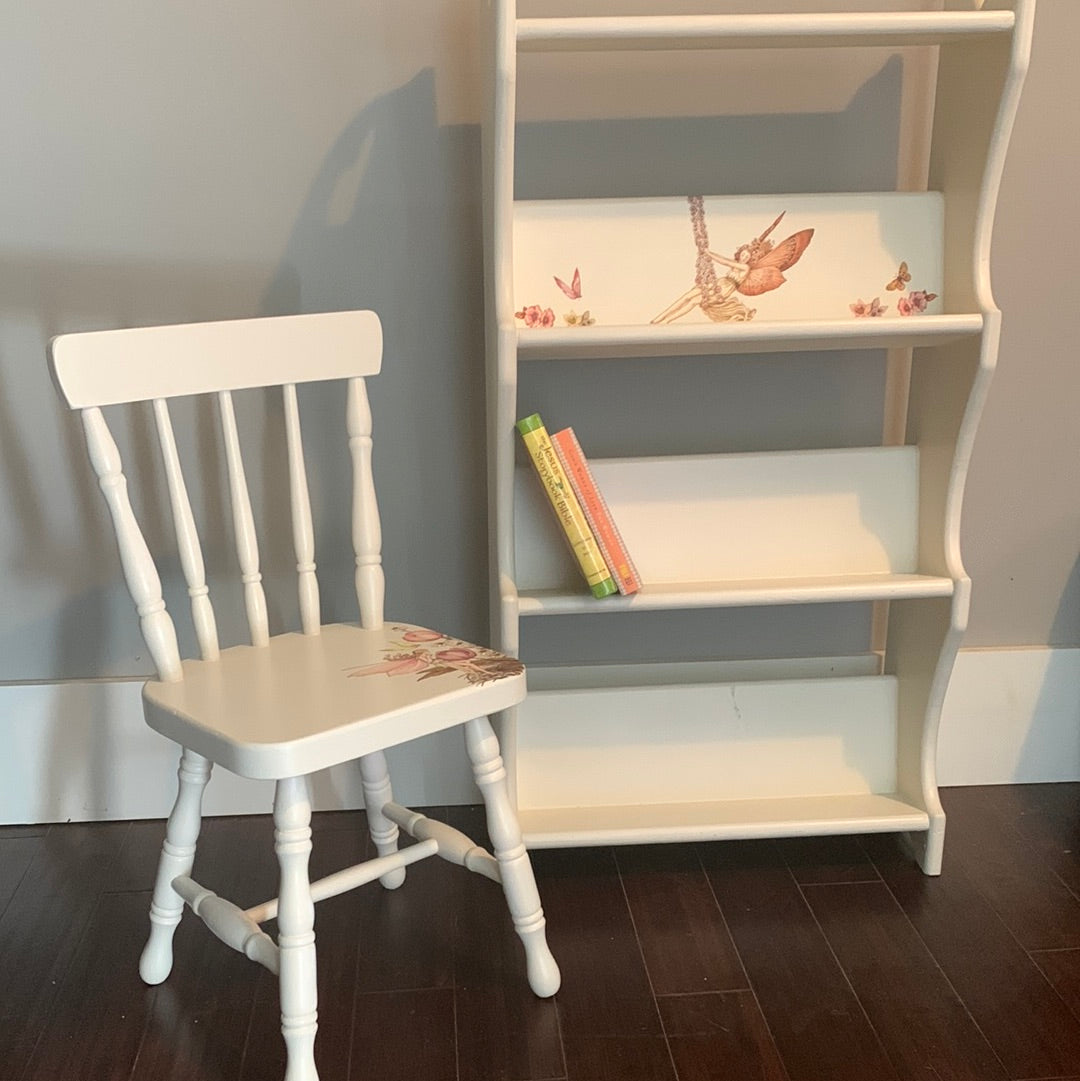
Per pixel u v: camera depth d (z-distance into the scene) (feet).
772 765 5.12
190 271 4.92
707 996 4.16
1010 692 5.58
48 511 5.16
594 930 4.58
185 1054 3.92
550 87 4.84
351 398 4.49
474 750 4.02
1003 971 4.29
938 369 4.71
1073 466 5.41
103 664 5.37
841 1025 4.00
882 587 4.58
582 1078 3.76
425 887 4.91
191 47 4.69
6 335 4.92
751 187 5.02
